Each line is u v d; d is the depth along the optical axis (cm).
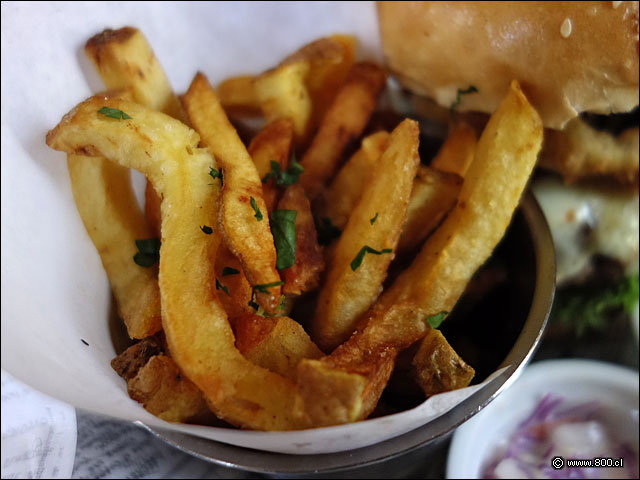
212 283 10
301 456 10
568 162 15
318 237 12
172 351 9
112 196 11
